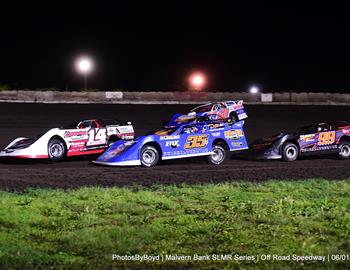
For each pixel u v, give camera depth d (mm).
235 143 19000
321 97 48594
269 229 9305
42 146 18109
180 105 41469
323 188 13562
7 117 32000
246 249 8211
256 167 18016
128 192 12430
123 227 9117
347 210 10938
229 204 11266
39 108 36688
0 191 12461
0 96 42812
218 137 18625
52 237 8586
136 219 9805
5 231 8898
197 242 8531
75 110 36344
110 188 13055
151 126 30625
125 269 7301
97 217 9859
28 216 9852
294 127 31984
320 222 9969
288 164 18969
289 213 10516
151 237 8672
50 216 10000
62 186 13789
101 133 19203
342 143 20422
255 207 11023
